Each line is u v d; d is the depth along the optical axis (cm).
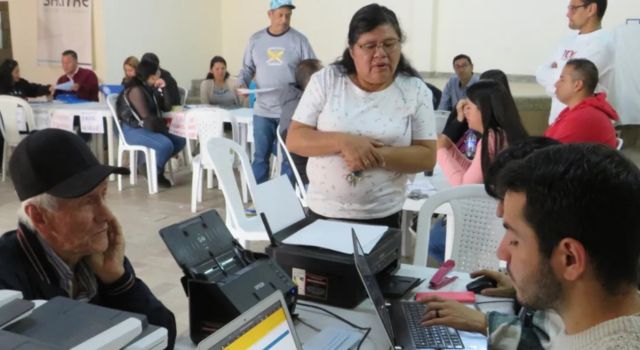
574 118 288
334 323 161
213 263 154
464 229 238
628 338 80
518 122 231
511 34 699
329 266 168
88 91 715
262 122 499
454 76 629
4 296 99
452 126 319
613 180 79
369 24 199
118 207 498
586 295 84
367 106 212
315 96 216
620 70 536
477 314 159
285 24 491
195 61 880
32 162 130
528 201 84
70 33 761
